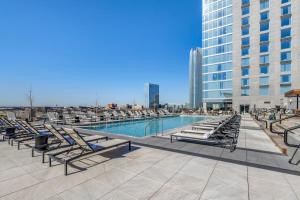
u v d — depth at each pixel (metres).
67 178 3.70
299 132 9.54
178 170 4.15
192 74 124.69
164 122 22.38
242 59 42.28
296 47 35.69
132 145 6.64
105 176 3.81
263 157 5.12
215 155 5.32
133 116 21.27
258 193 3.10
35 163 4.61
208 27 50.50
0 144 6.79
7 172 3.99
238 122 12.88
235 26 43.25
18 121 7.65
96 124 15.96
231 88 45.53
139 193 3.10
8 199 2.89
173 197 2.97
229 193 3.10
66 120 16.23
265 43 39.25
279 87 37.38
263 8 39.75
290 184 3.44
